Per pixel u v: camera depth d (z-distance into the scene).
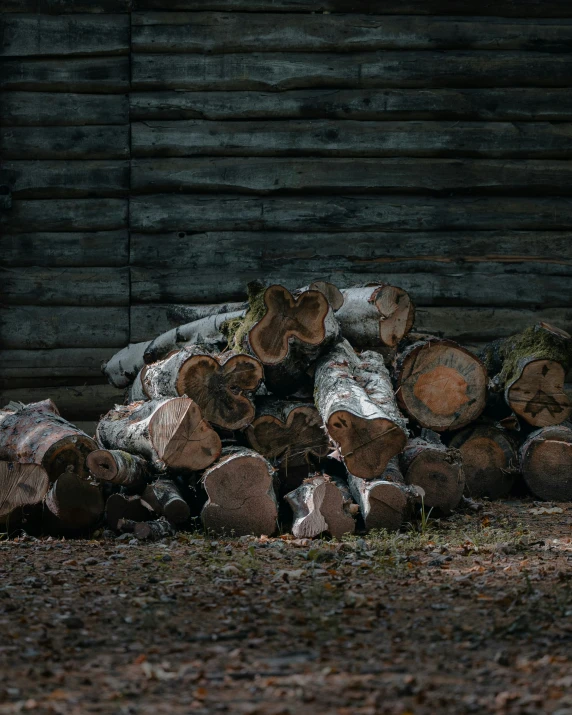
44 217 9.95
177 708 3.28
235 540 6.25
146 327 9.98
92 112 9.94
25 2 9.85
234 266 9.98
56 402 9.98
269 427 7.03
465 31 10.02
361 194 10.07
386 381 7.14
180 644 3.98
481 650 3.87
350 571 5.29
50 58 9.92
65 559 5.60
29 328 9.94
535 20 10.12
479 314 10.07
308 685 3.49
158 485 6.51
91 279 9.97
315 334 7.05
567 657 3.73
